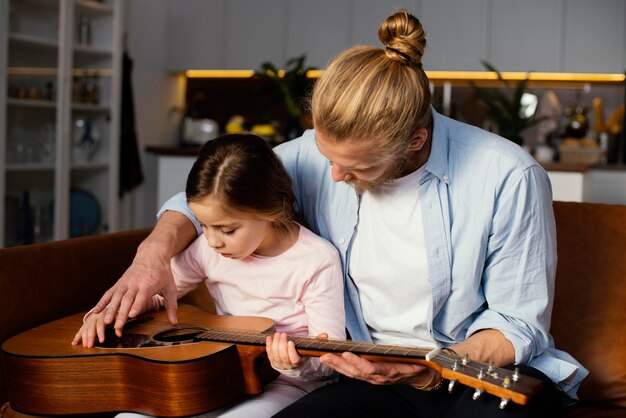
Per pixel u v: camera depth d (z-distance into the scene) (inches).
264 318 57.7
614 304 60.6
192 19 192.5
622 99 189.6
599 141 180.5
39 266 60.3
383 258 53.4
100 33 150.8
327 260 56.1
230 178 52.4
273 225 57.0
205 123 190.5
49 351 50.5
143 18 179.8
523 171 49.5
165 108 194.2
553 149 179.3
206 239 61.2
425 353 40.9
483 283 52.1
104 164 153.4
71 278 63.3
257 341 49.0
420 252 51.9
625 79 171.0
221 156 53.3
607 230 62.5
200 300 72.3
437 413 50.8
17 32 126.3
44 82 134.3
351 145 43.8
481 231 50.3
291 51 188.9
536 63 177.6
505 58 178.7
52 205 138.8
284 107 201.9
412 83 44.5
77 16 142.8
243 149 53.9
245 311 59.9
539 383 35.7
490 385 35.9
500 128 157.4
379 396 51.4
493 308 51.2
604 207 63.8
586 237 62.7
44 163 135.6
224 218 53.3
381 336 55.7
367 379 42.5
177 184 171.5
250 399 51.0
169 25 193.8
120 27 155.6
